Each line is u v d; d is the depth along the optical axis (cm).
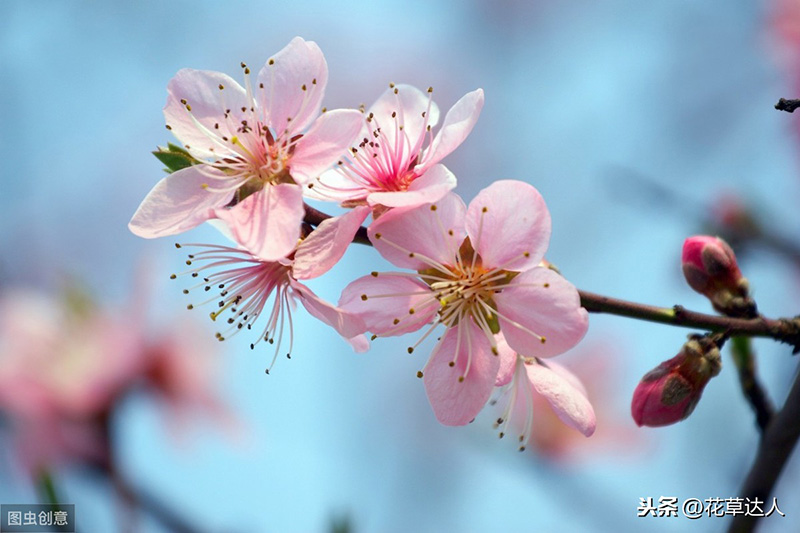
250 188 49
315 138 49
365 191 49
